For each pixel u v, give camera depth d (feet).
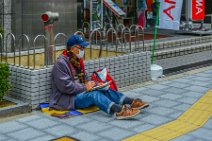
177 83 25.20
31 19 26.58
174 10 31.71
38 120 18.24
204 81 25.81
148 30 42.42
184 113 19.44
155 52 30.71
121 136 16.48
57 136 16.40
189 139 16.29
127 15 43.01
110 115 18.97
